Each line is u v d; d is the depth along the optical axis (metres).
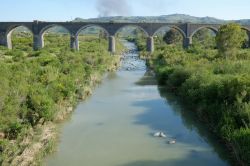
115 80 54.72
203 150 23.72
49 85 33.62
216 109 27.58
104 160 22.16
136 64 77.88
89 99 39.75
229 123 24.02
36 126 26.09
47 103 27.28
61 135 26.73
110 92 44.22
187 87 37.16
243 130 21.23
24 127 23.59
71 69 46.97
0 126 22.56
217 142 24.98
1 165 18.88
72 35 103.50
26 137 23.41
